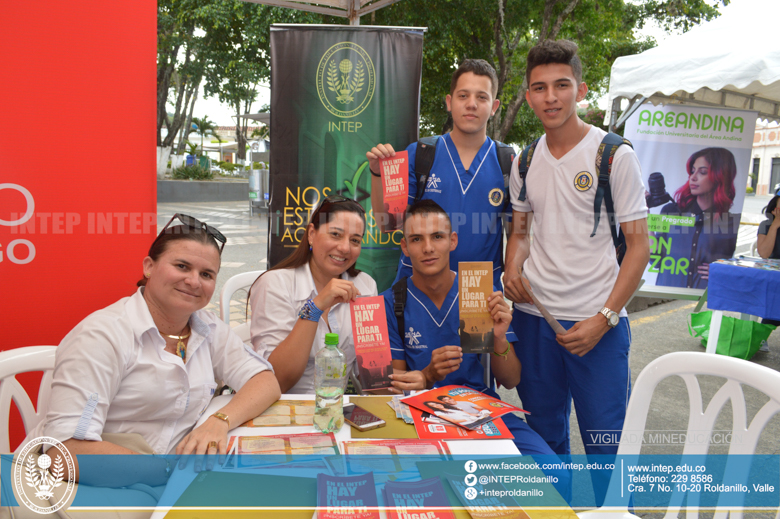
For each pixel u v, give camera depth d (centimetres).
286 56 295
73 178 214
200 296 138
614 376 200
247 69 808
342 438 126
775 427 295
